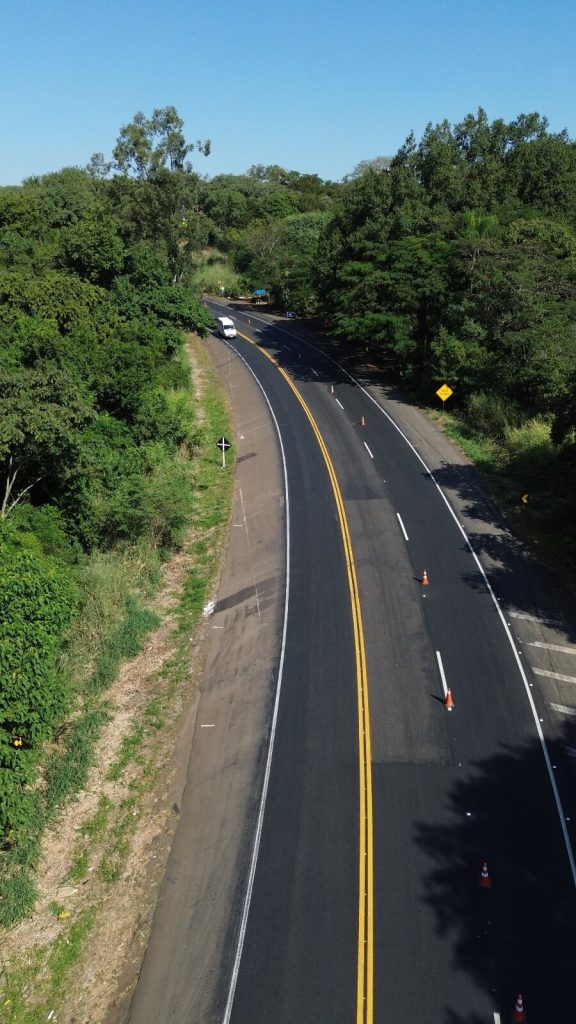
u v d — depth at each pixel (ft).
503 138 167.94
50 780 54.29
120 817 51.80
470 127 169.07
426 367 138.72
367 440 122.42
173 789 54.19
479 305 127.75
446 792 52.49
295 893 45.27
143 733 59.82
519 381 119.14
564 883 45.29
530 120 166.91
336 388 152.35
